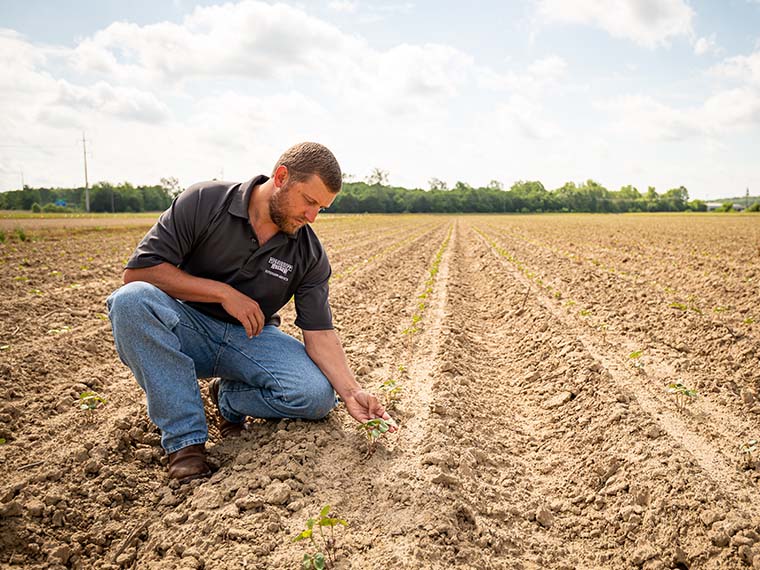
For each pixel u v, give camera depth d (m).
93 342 5.29
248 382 3.39
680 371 4.91
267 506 2.64
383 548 2.43
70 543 2.49
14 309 6.35
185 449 2.99
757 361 4.96
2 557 2.36
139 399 4.10
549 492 3.23
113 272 10.16
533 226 40.38
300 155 2.81
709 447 3.49
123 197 93.69
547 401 4.51
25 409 3.76
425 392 4.41
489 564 2.46
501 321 7.45
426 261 14.48
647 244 19.78
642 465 3.22
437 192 132.25
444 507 2.71
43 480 2.85
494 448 3.67
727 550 2.50
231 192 3.06
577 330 6.25
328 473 3.01
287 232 3.06
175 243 3.02
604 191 155.75
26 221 33.53
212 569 2.27
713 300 8.04
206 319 3.25
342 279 10.02
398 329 6.58
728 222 46.47
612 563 2.62
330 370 3.43
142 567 2.36
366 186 128.50
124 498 2.82
